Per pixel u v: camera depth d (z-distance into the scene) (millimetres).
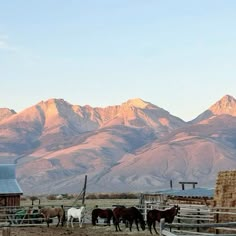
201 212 35844
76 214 43656
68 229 41594
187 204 44531
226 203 36000
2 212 50469
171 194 54188
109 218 44531
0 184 55531
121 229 41219
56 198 123812
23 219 46312
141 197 56531
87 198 123688
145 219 44688
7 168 57062
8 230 18609
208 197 46406
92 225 44688
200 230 36031
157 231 38812
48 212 44344
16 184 56312
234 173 35750
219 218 34688
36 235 35531
